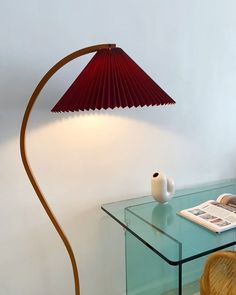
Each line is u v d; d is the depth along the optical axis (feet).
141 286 4.70
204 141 5.69
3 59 3.90
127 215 4.55
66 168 4.49
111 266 5.15
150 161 5.16
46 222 4.49
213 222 4.00
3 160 4.08
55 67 3.08
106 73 2.94
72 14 4.19
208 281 3.54
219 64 5.58
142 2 4.64
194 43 5.23
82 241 4.81
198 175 5.75
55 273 4.68
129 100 2.95
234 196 4.91
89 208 4.76
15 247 4.34
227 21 5.52
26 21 3.94
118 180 4.92
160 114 5.12
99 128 4.64
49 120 4.27
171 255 3.38
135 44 4.69
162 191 4.68
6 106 4.00
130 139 4.91
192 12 5.12
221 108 5.77
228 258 3.30
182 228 4.07
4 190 4.15
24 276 4.47
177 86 5.20
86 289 5.00
